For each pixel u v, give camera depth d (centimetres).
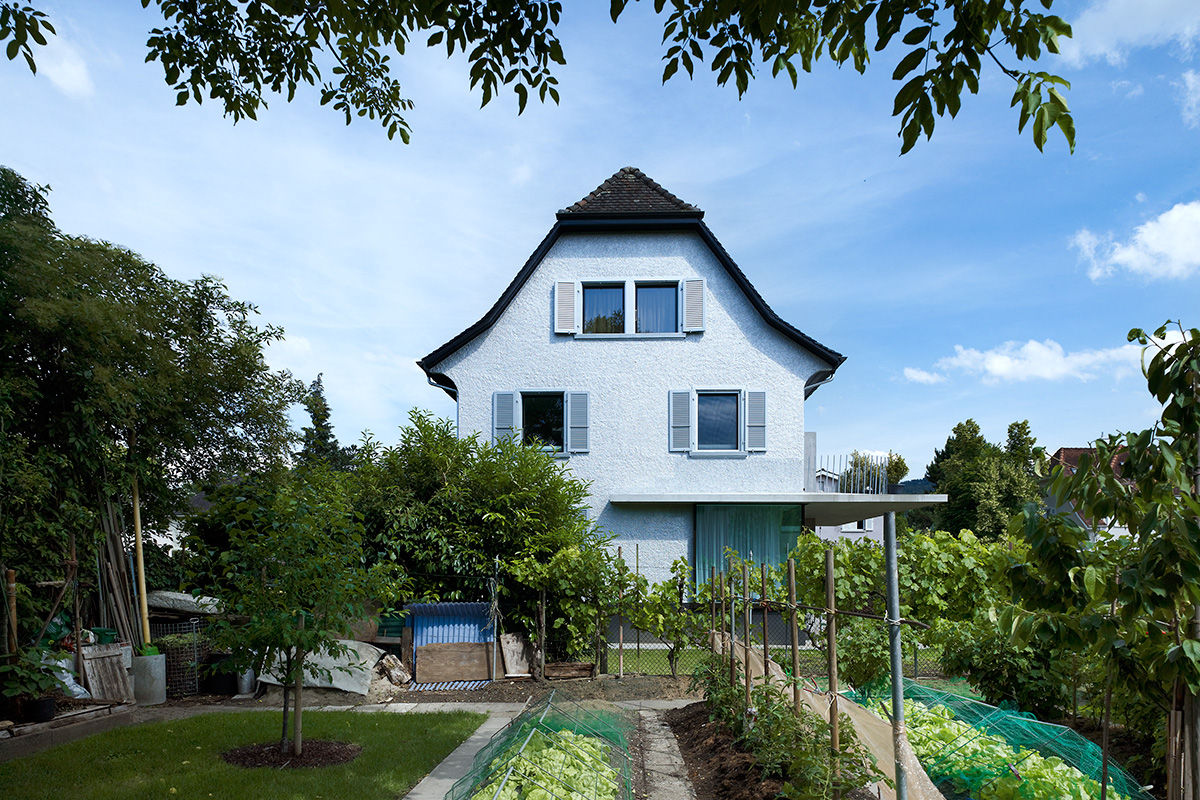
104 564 1060
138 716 919
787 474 1658
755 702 641
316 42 605
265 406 1323
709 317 1716
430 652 1151
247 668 697
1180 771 306
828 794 436
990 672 729
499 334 1731
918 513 4038
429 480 1326
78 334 977
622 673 1154
